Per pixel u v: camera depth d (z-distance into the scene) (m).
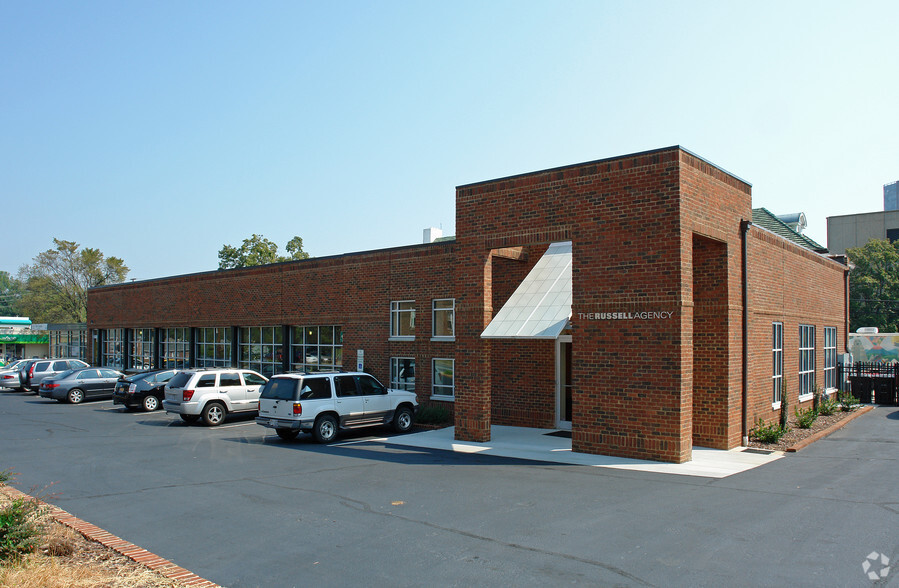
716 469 12.34
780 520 8.55
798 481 11.13
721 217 14.82
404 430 18.44
